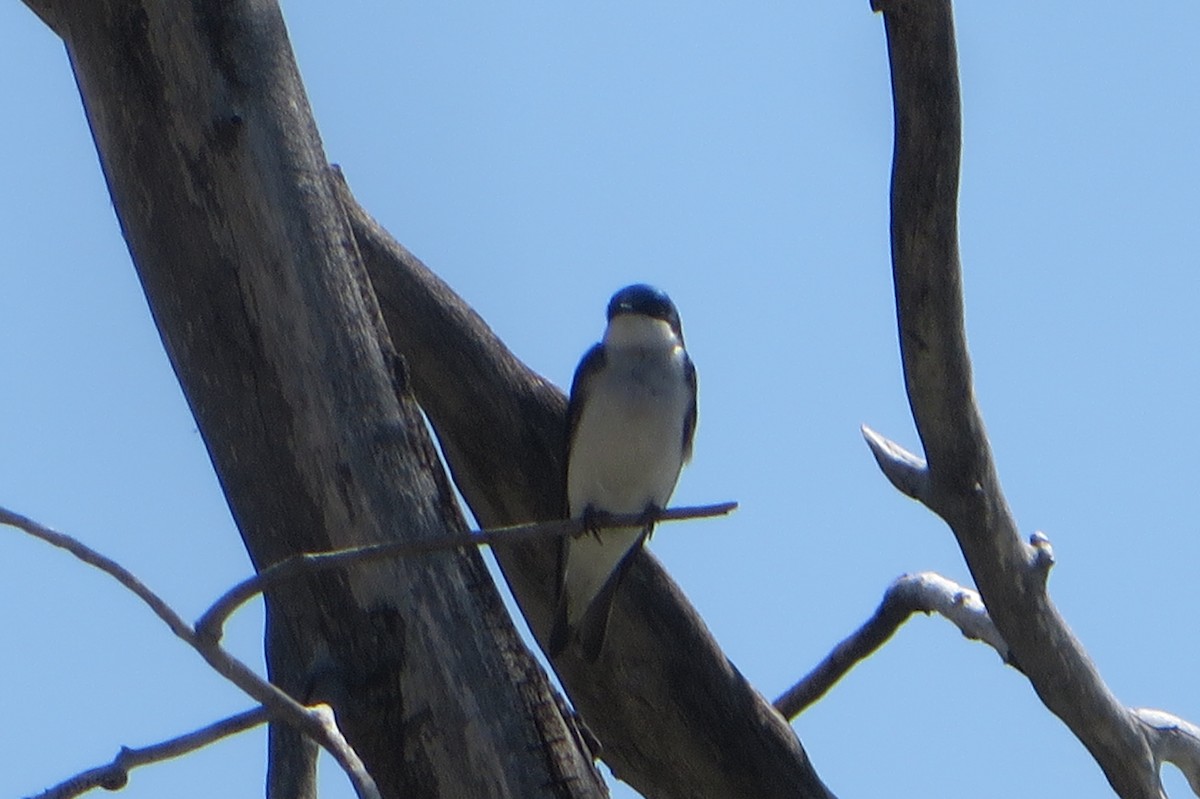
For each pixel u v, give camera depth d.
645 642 12.41
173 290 10.15
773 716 12.54
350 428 9.89
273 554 9.93
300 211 10.16
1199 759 12.63
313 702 9.55
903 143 9.95
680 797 12.54
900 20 9.55
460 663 9.63
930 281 10.29
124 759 8.37
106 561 7.70
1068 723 12.30
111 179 10.36
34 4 11.68
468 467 12.92
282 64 10.38
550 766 9.66
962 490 11.06
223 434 10.05
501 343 12.95
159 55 10.16
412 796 9.57
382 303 12.50
